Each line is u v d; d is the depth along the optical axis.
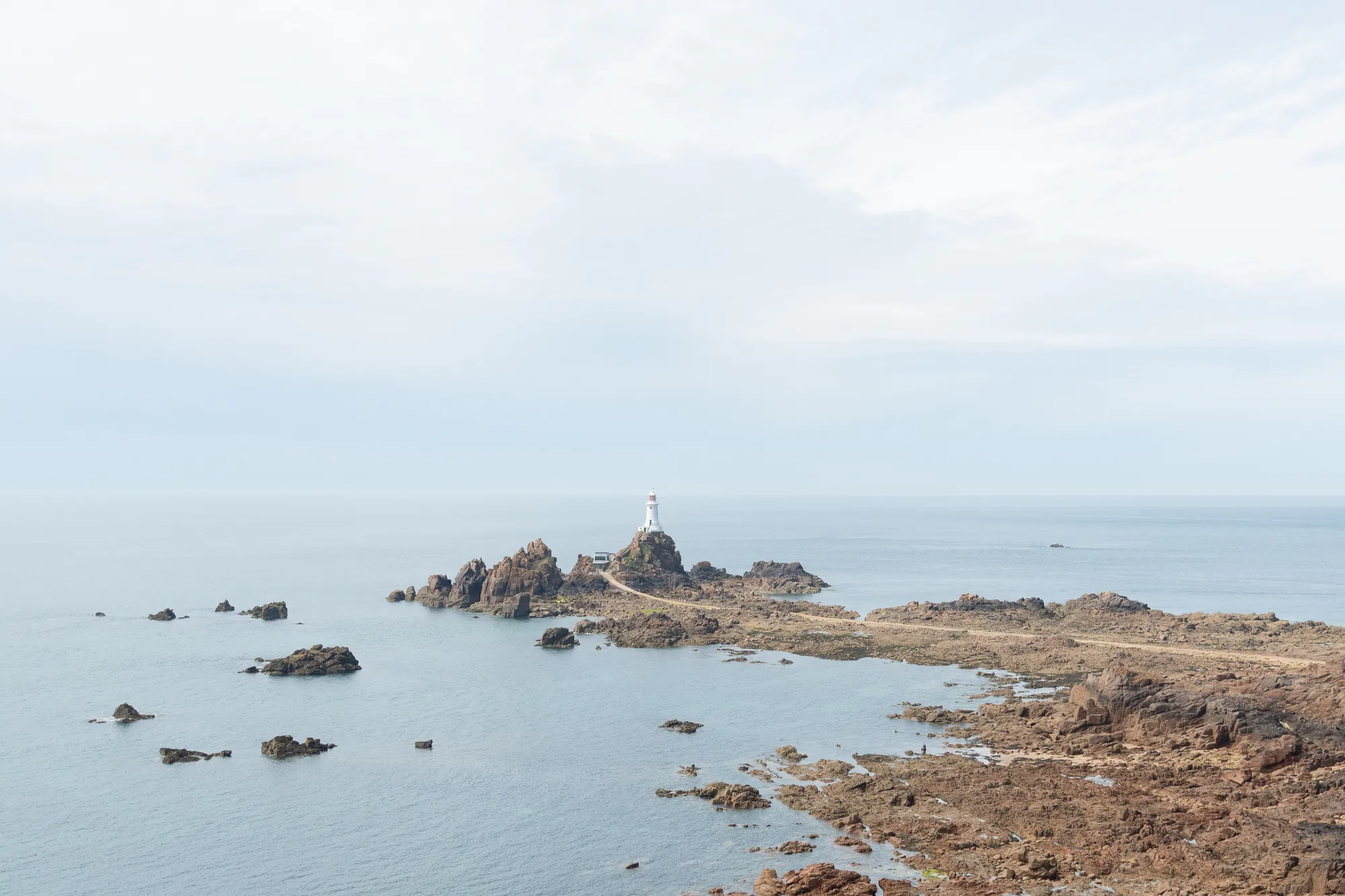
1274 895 65.31
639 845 80.94
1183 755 96.75
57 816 89.19
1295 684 107.56
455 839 83.19
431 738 115.88
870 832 81.06
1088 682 112.12
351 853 80.38
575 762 105.62
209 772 102.38
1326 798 80.38
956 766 97.81
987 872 71.56
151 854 80.62
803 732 115.50
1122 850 73.88
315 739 112.31
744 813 87.56
